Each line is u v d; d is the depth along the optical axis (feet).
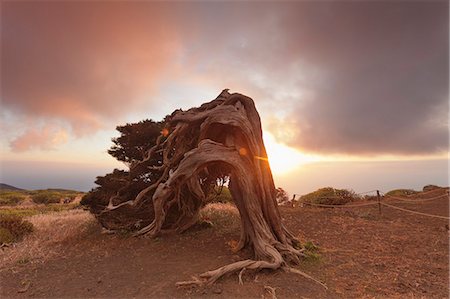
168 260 36.58
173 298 26.63
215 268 33.63
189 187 46.16
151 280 30.50
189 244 43.88
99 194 54.85
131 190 55.11
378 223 56.34
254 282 29.55
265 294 27.22
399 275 31.78
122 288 28.86
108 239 47.83
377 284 29.60
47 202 134.00
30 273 33.27
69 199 139.23
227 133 42.57
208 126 42.42
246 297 26.68
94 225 59.52
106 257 38.19
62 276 32.24
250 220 38.78
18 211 89.04
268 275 31.35
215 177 51.37
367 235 47.62
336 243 43.45
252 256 37.76
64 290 28.78
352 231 50.11
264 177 40.29
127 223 52.44
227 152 39.65
